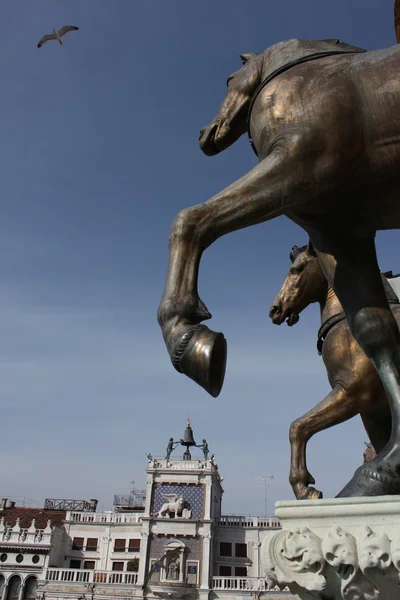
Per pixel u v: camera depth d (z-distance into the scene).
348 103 1.49
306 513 1.27
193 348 1.28
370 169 1.50
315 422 2.83
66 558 32.59
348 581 1.15
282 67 1.62
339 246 1.73
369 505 1.20
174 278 1.40
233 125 1.87
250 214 1.44
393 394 1.51
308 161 1.45
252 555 31.77
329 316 3.10
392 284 3.29
